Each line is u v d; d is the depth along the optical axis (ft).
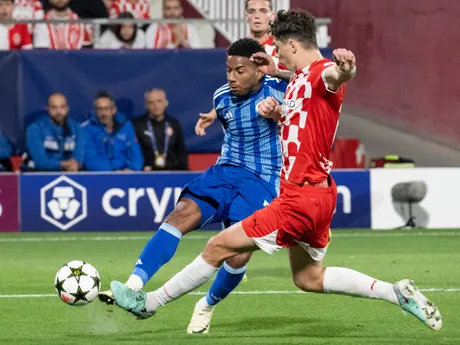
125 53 111.75
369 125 133.90
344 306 60.64
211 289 51.65
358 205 111.14
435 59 133.49
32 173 110.11
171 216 50.67
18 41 120.06
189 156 113.50
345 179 110.93
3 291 68.23
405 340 49.47
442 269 79.30
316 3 135.13
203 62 112.37
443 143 133.28
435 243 98.78
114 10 126.72
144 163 111.65
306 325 54.13
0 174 110.11
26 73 111.55
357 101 134.00
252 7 69.26
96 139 111.55
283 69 57.88
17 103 111.65
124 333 51.98
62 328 53.72
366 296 47.83
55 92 111.65
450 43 133.18
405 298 46.62
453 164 133.18
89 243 100.22
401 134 133.49
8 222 110.42
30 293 67.21
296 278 48.70
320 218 46.19
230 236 46.65
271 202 50.11
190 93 112.57
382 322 54.95
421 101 133.59
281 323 54.85
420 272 77.46
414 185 111.45
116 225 110.11
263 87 52.80
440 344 48.39
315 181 46.09
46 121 111.65
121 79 111.86
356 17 134.41
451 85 133.08
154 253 49.32
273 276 75.51
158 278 75.72
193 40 125.39
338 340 49.47
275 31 46.73
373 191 111.34
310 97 45.32
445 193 111.45
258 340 49.49
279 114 47.44
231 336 50.72
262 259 87.97
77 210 110.11
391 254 89.92
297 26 46.14
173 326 54.24
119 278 75.10
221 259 46.93
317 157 45.85
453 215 111.65
